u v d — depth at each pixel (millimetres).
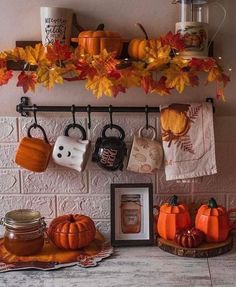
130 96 1600
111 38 1411
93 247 1524
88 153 1567
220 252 1479
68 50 1393
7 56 1431
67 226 1484
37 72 1389
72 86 1593
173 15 1553
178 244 1486
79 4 1547
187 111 1550
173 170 1557
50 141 1616
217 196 1651
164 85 1438
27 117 1605
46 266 1388
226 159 1629
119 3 1549
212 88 1593
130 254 1490
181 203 1597
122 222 1565
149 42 1443
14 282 1315
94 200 1650
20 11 1551
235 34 1559
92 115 1603
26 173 1635
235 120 1606
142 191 1583
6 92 1594
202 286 1295
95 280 1328
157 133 1612
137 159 1563
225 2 1542
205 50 1453
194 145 1554
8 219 1473
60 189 1646
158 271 1378
